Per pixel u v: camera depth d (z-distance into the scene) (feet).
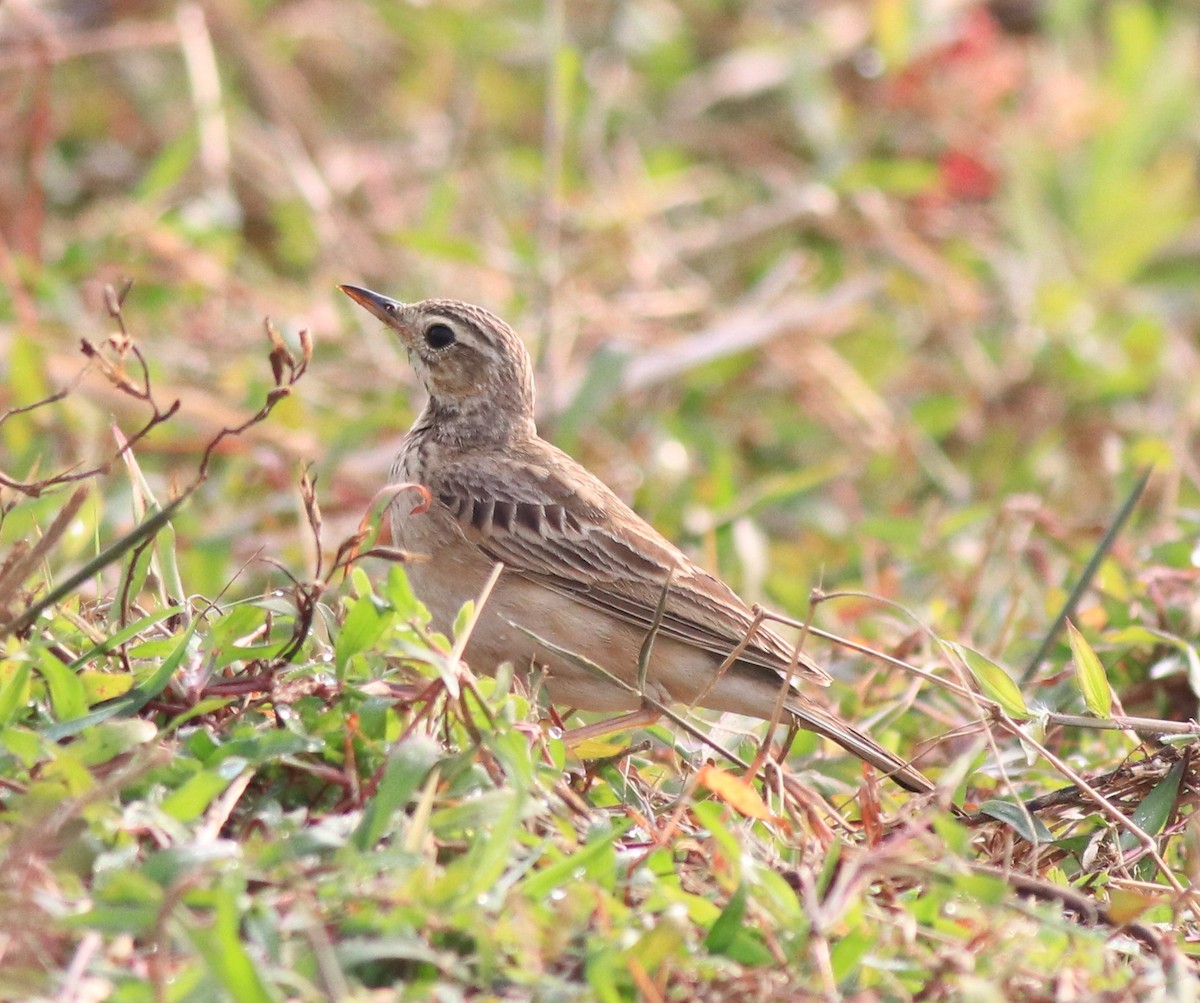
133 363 48.08
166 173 54.49
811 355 53.72
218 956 20.45
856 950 23.08
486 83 63.72
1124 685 36.42
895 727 36.01
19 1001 20.72
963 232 61.46
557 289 53.11
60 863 22.98
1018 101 65.26
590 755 29.84
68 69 60.49
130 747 24.84
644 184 59.06
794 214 58.39
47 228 55.77
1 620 26.23
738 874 24.21
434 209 54.75
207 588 40.57
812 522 48.93
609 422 52.37
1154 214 61.41
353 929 22.27
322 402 49.98
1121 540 42.45
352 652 26.61
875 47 64.59
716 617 33.94
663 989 22.53
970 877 23.77
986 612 40.55
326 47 63.93
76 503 26.78
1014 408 55.06
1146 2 71.67
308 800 25.61
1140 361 57.00
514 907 22.76
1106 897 27.40
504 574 34.27
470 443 37.22
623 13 65.10
